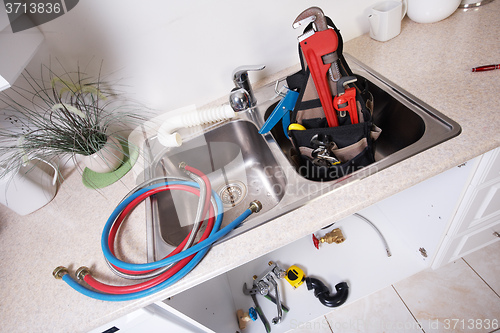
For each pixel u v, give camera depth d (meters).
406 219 1.20
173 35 0.93
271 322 1.25
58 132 0.82
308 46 0.72
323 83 0.77
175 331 0.80
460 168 0.79
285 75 1.12
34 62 0.84
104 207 0.85
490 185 0.83
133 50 0.92
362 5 1.08
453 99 0.78
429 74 0.88
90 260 0.72
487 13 1.02
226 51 1.02
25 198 0.85
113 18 0.85
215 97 1.12
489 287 1.21
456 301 1.21
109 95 0.98
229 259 0.65
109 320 0.62
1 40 0.65
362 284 1.25
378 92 0.92
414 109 0.81
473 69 0.83
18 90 0.84
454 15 1.07
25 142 0.81
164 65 0.98
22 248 0.80
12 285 0.71
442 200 0.94
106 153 0.89
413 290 1.26
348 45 1.13
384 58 1.00
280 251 1.40
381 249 1.32
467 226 1.00
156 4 0.86
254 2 0.95
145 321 0.71
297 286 1.28
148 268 0.63
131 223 0.79
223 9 0.93
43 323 0.63
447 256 1.17
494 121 0.70
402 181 0.67
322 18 0.71
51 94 0.90
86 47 0.88
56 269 0.69
